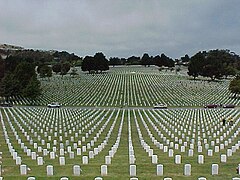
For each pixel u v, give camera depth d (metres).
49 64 185.25
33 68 100.12
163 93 100.75
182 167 21.50
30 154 28.20
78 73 161.25
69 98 90.62
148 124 48.59
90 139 37.56
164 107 74.75
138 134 40.44
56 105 75.56
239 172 19.95
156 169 20.81
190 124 47.88
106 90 106.19
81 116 57.28
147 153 28.41
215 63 143.00
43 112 62.97
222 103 82.06
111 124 49.47
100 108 73.62
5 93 85.12
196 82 129.25
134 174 19.67
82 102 84.19
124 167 21.86
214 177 19.08
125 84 119.81
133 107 76.19
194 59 142.25
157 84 120.88
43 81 127.94
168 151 28.12
